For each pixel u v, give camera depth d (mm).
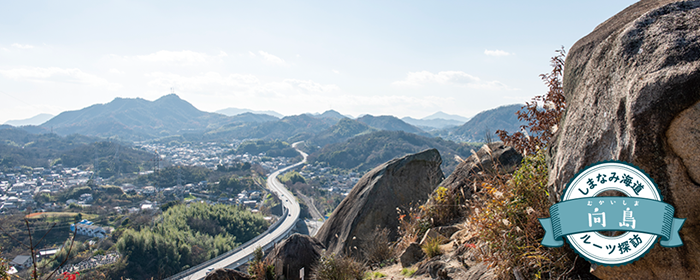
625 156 1788
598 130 2014
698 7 1823
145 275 34906
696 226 1601
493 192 3129
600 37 2537
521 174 2988
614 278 1961
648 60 1797
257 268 4844
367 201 7027
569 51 2891
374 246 5488
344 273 4312
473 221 3268
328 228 7445
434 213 5633
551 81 4586
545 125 4602
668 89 1604
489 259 2854
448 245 4293
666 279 1743
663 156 1647
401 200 7277
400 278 3984
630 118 1731
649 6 2342
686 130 1562
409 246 4594
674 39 1732
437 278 3490
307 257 4961
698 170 1560
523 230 2684
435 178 7941
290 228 60469
